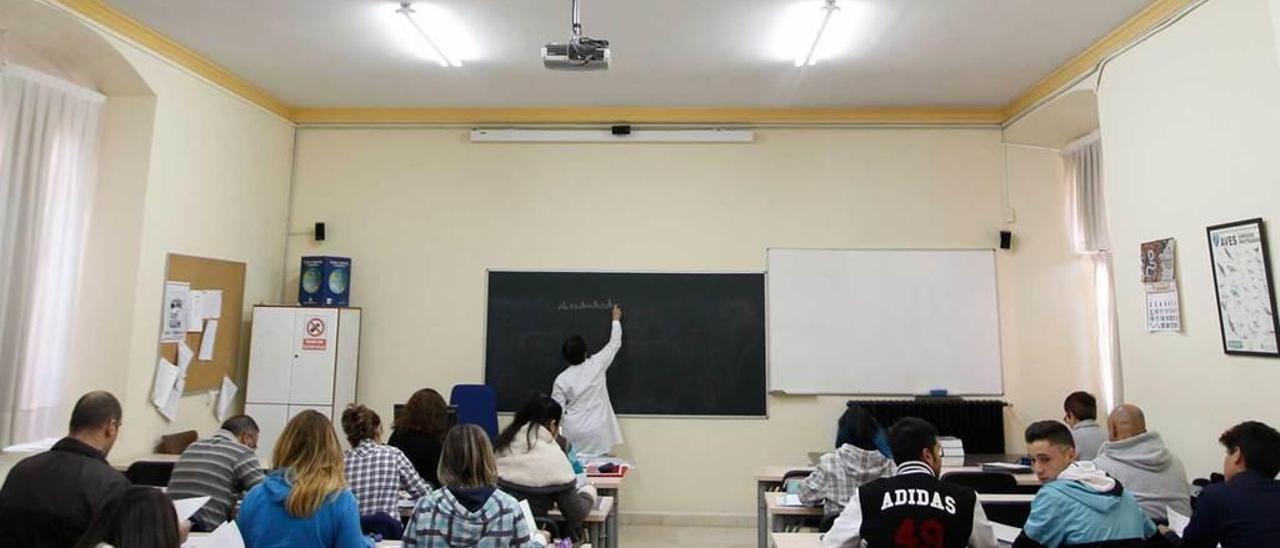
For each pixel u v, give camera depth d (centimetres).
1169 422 370
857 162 574
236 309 518
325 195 584
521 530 222
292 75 506
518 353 568
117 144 439
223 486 285
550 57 345
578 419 530
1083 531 218
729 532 530
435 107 580
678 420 558
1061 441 257
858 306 562
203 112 483
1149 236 387
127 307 424
